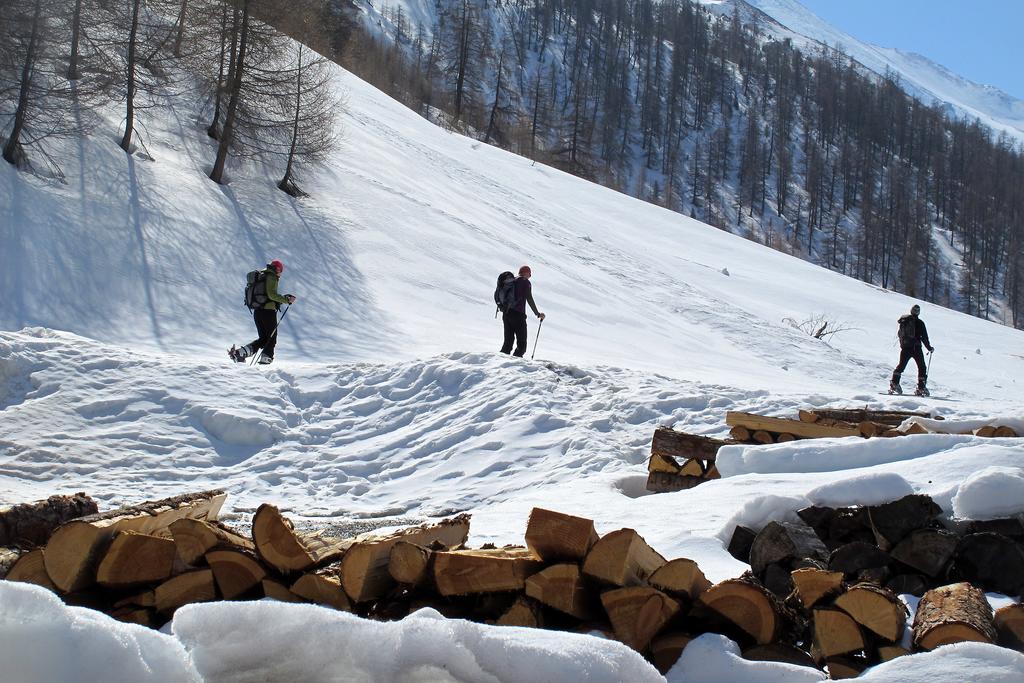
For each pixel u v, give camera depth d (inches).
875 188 6899.6
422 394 515.8
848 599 160.6
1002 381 1540.4
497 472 430.0
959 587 171.5
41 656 74.3
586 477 406.0
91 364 488.7
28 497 362.0
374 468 447.5
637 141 6830.7
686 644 154.7
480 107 4288.9
